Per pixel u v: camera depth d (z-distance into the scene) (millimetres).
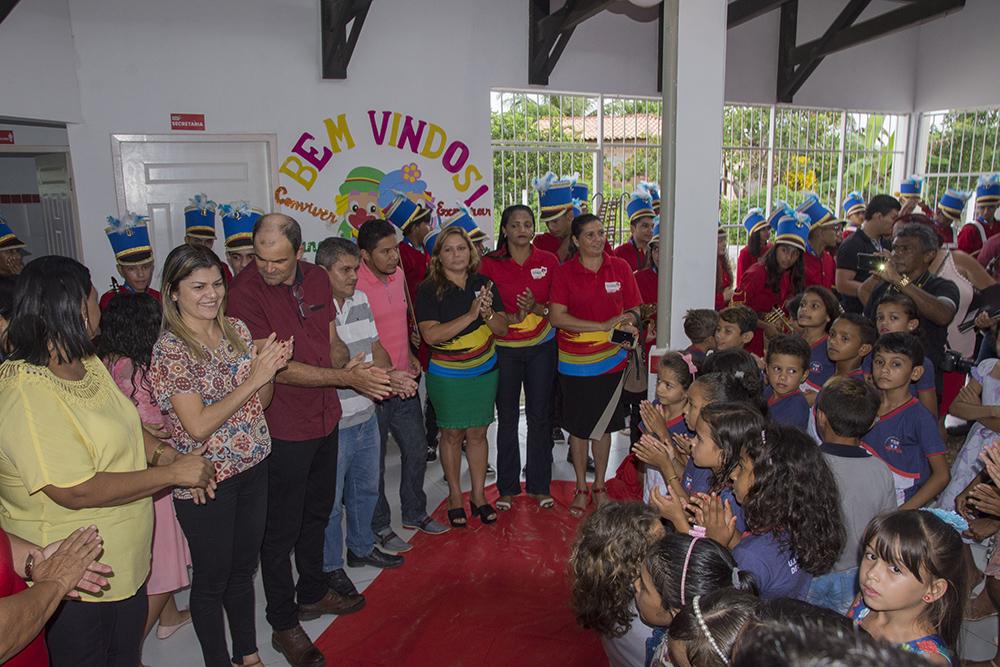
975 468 2812
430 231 4301
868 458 2037
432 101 5816
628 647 1786
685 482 2346
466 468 4438
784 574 1694
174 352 2033
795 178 7902
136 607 1923
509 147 6297
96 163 4879
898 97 8156
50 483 1635
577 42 6332
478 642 2631
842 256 4770
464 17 5844
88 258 4930
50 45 4535
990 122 7633
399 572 3158
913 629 1481
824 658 768
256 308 2404
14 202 5387
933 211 7523
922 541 1421
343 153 5574
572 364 3609
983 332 3602
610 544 1710
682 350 3217
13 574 1421
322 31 5305
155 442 2127
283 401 2447
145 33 4887
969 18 7645
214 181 5242
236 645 2377
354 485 3113
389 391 2500
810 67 7188
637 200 4809
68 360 1688
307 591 2809
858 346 2818
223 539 2176
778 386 2645
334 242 2852
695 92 3066
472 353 3432
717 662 1062
